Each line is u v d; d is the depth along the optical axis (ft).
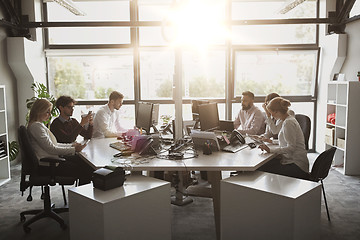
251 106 16.88
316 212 9.04
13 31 20.12
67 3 17.66
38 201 14.15
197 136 11.76
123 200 8.32
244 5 21.71
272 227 8.59
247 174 10.00
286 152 11.38
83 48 22.06
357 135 17.17
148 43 22.20
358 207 13.09
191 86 22.79
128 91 22.81
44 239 10.71
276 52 22.29
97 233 8.23
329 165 11.30
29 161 10.79
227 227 9.48
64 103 13.39
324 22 20.38
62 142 13.38
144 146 11.39
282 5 19.47
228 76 22.41
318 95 22.45
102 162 10.37
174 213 12.59
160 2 21.47
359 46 18.81
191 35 13.62
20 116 21.16
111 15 21.68
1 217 12.50
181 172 13.32
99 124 15.30
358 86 16.93
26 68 20.31
